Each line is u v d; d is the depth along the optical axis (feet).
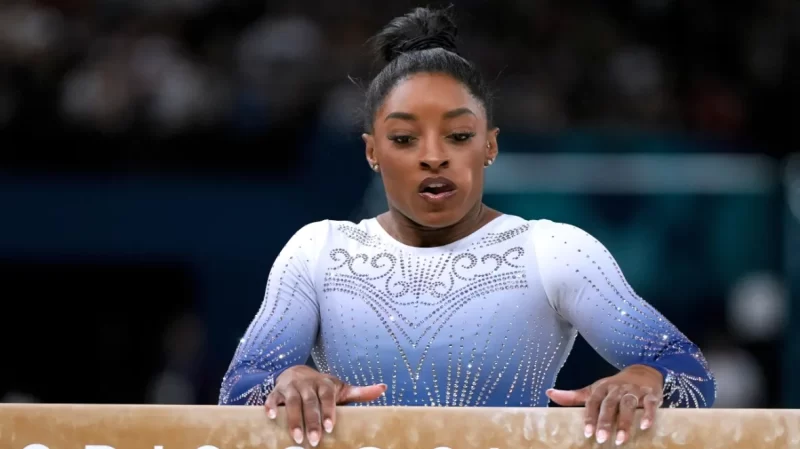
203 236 85.15
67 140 94.12
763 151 80.07
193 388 84.89
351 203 82.48
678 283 78.48
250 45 110.01
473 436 27.76
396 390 34.01
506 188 78.18
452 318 34.04
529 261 34.55
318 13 114.52
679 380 30.68
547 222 35.50
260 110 98.68
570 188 78.02
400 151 34.01
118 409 28.09
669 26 121.39
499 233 35.42
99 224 85.15
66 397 98.58
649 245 78.18
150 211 85.40
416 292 34.47
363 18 115.14
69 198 85.25
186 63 106.32
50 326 98.68
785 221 78.02
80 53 105.81
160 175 85.97
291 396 28.32
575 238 34.40
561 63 116.67
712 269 78.38
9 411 27.94
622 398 27.71
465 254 34.96
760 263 78.28
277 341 34.27
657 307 78.74
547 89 114.11
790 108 116.98
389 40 36.68
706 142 79.46
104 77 100.99
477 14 118.32
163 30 110.52
